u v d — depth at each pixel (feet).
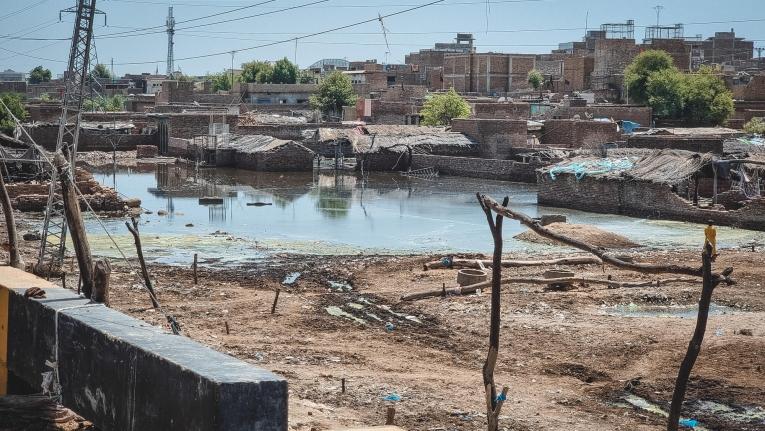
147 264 108.17
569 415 53.31
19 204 156.35
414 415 50.98
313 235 141.49
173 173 259.60
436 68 469.57
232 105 401.49
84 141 313.53
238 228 147.43
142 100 432.25
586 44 500.33
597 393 58.59
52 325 32.40
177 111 388.78
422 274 102.01
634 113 306.96
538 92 412.77
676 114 311.47
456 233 145.48
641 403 56.59
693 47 488.44
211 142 292.40
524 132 277.23
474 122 283.18
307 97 435.94
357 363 63.46
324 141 291.38
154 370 26.21
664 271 42.47
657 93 313.73
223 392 23.36
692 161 168.76
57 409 31.81
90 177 172.86
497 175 250.78
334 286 97.45
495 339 43.55
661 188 166.61
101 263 45.52
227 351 64.18
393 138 285.84
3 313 36.09
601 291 91.20
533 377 61.98
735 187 172.55
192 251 121.19
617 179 174.60
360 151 279.08
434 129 295.89
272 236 139.23
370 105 354.33
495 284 43.39
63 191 50.65
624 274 101.35
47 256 105.91
